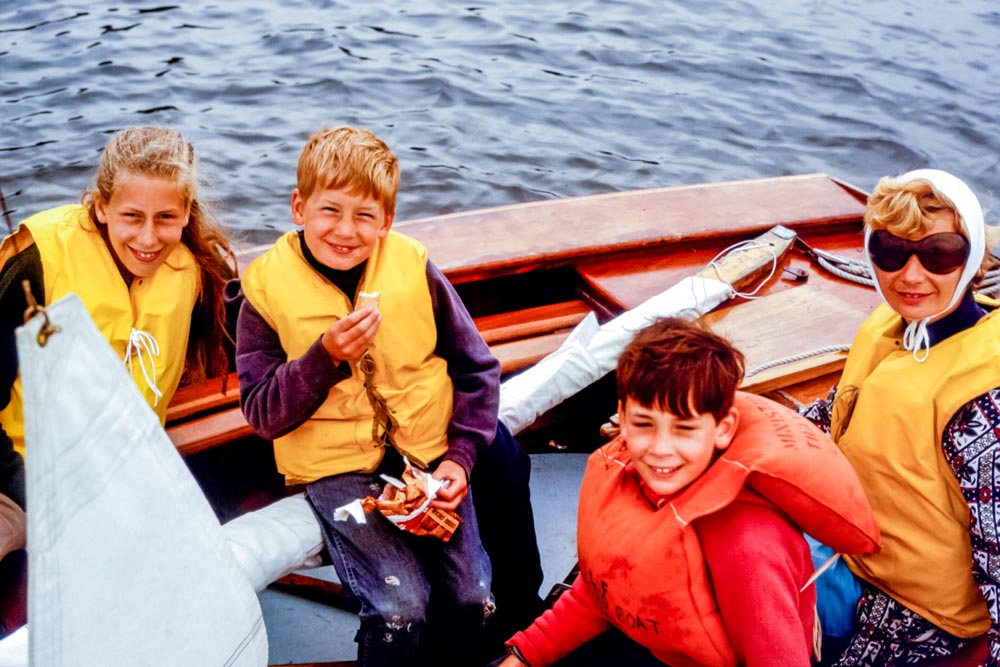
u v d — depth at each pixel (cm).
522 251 336
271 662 251
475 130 645
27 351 125
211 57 727
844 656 205
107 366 138
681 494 165
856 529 166
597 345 292
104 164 217
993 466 178
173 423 262
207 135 617
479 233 347
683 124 670
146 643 152
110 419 139
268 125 636
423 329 215
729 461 161
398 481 210
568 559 281
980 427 180
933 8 881
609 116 674
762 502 164
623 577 170
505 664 202
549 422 324
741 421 170
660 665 188
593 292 337
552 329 318
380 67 722
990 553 180
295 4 834
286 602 269
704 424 160
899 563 197
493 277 333
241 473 276
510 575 244
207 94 672
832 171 623
